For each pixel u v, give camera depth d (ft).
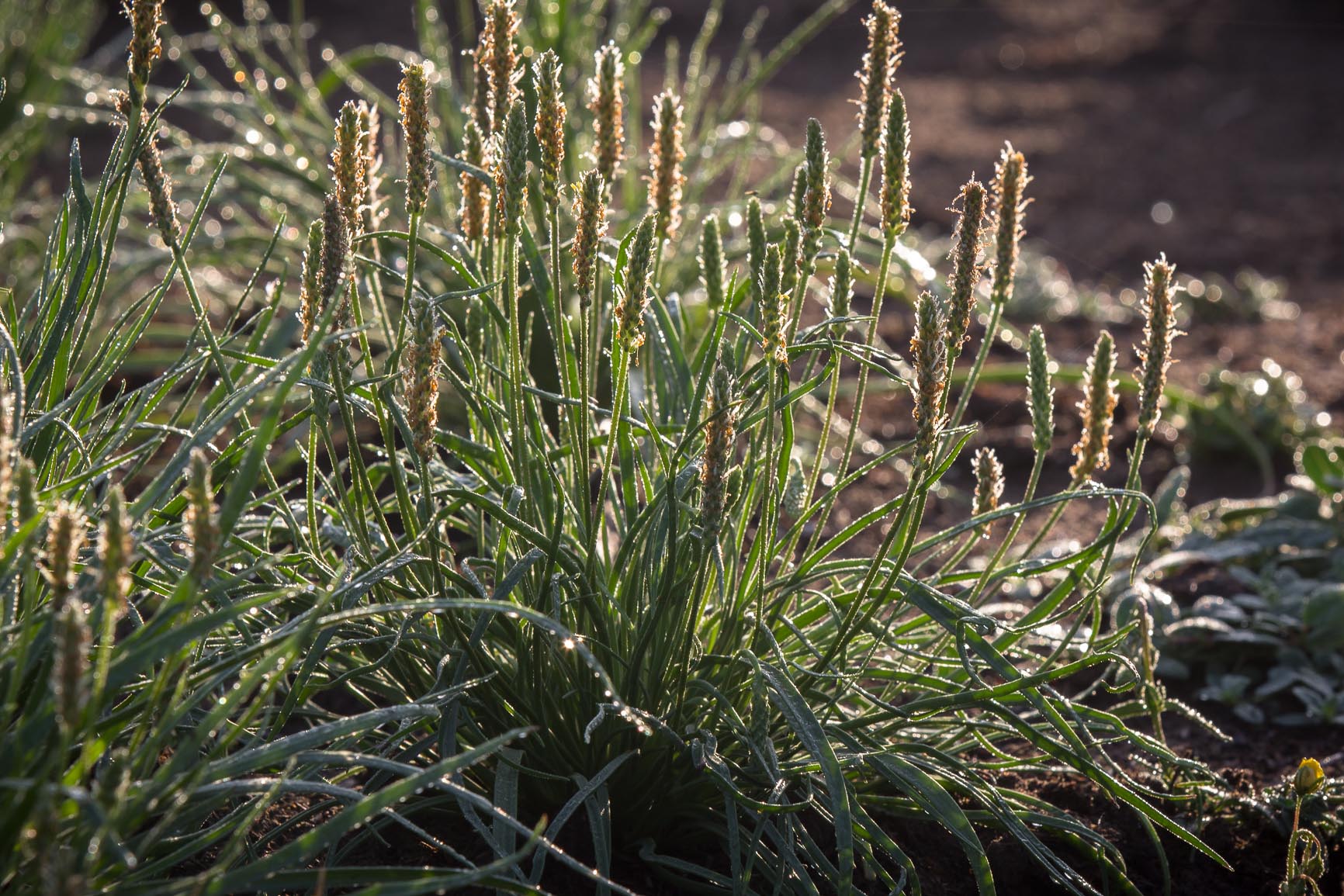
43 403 2.51
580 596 2.47
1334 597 3.07
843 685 2.52
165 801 2.34
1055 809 2.64
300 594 2.47
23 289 3.76
